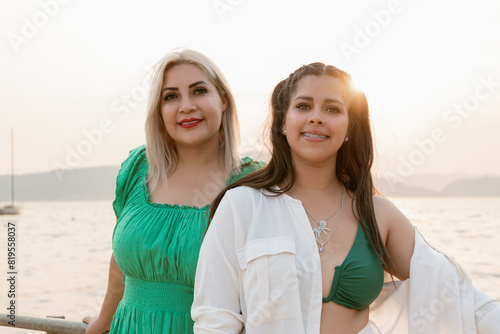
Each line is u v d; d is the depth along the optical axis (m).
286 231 1.83
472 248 24.73
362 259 1.82
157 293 2.24
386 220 1.98
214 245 1.86
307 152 1.83
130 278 2.34
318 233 1.85
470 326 1.88
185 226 2.24
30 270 21.73
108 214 51.66
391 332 2.04
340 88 1.89
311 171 1.93
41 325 2.65
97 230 37.09
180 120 2.32
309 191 1.94
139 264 2.25
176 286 2.22
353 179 2.02
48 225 40.97
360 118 2.02
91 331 2.55
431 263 1.92
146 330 2.23
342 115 1.87
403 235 1.99
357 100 2.01
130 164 2.51
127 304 2.33
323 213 1.91
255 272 1.77
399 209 2.03
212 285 1.83
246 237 1.84
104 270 21.89
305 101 1.86
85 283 18.92
